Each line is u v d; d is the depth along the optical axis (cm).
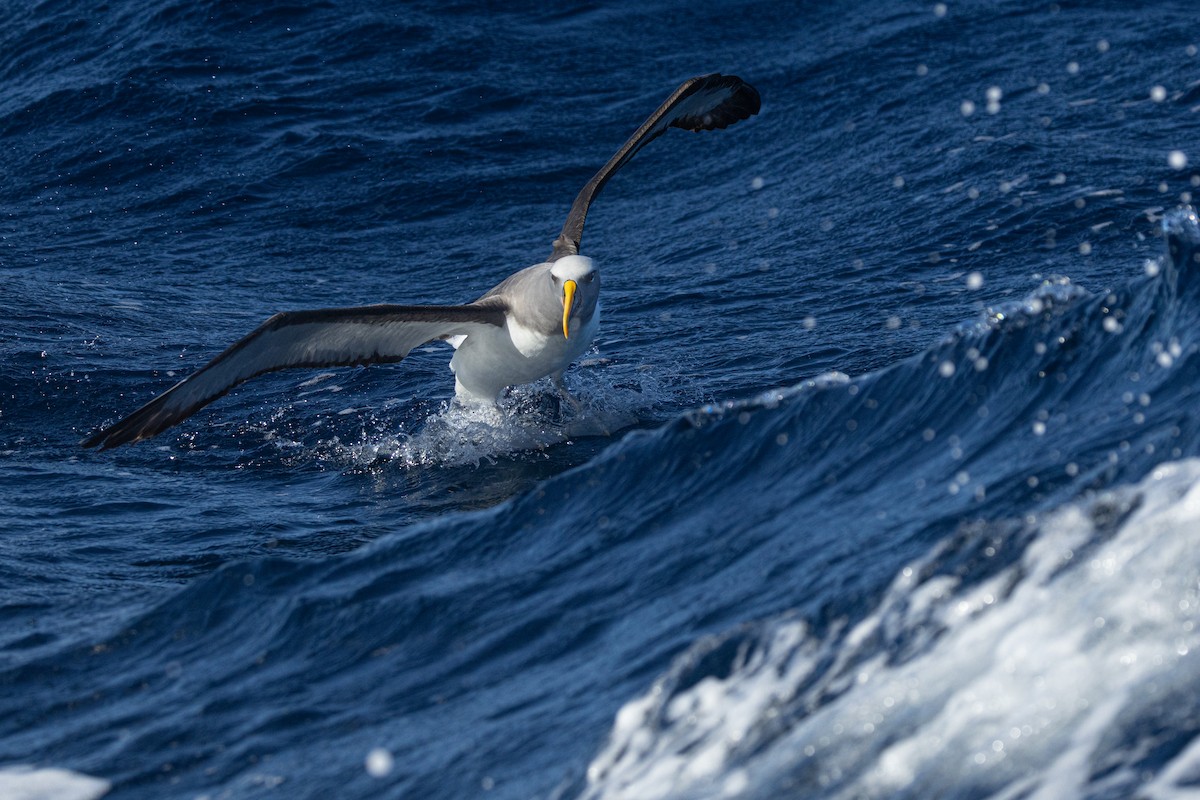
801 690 721
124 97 3431
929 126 2808
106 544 1405
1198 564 645
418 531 1184
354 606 1049
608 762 742
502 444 1616
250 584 1121
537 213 2881
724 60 3481
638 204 2838
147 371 1998
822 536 954
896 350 1770
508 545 1123
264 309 2394
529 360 1585
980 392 1091
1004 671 654
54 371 1973
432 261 2673
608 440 1608
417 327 1541
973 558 750
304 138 3234
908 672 688
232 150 3228
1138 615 641
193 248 2820
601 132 3212
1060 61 3038
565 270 1504
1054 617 668
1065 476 873
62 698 995
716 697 750
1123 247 2064
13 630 1150
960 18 3425
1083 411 988
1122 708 602
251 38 3678
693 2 3800
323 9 3766
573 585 1019
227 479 1627
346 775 823
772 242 2412
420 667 954
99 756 897
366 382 1903
